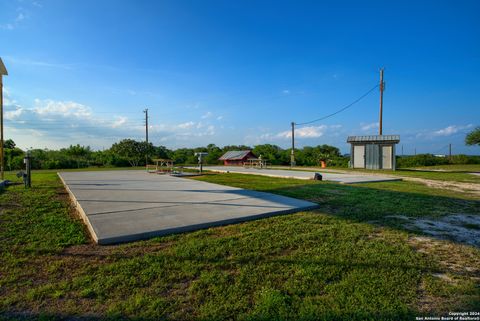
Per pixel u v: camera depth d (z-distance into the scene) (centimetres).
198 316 170
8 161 1958
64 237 309
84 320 164
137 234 303
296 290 201
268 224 371
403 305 183
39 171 1634
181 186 765
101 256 257
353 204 514
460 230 353
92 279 212
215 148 3847
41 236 312
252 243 294
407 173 1429
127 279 213
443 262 252
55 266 234
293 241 301
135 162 2631
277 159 2941
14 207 472
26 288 199
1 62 805
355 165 1912
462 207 494
